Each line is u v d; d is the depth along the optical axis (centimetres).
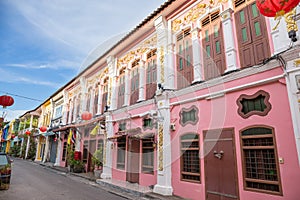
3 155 667
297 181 348
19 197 514
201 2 593
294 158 358
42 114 1828
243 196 416
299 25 381
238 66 481
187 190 522
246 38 478
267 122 405
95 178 804
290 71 377
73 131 1020
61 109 1374
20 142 2323
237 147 446
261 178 400
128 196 557
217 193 461
